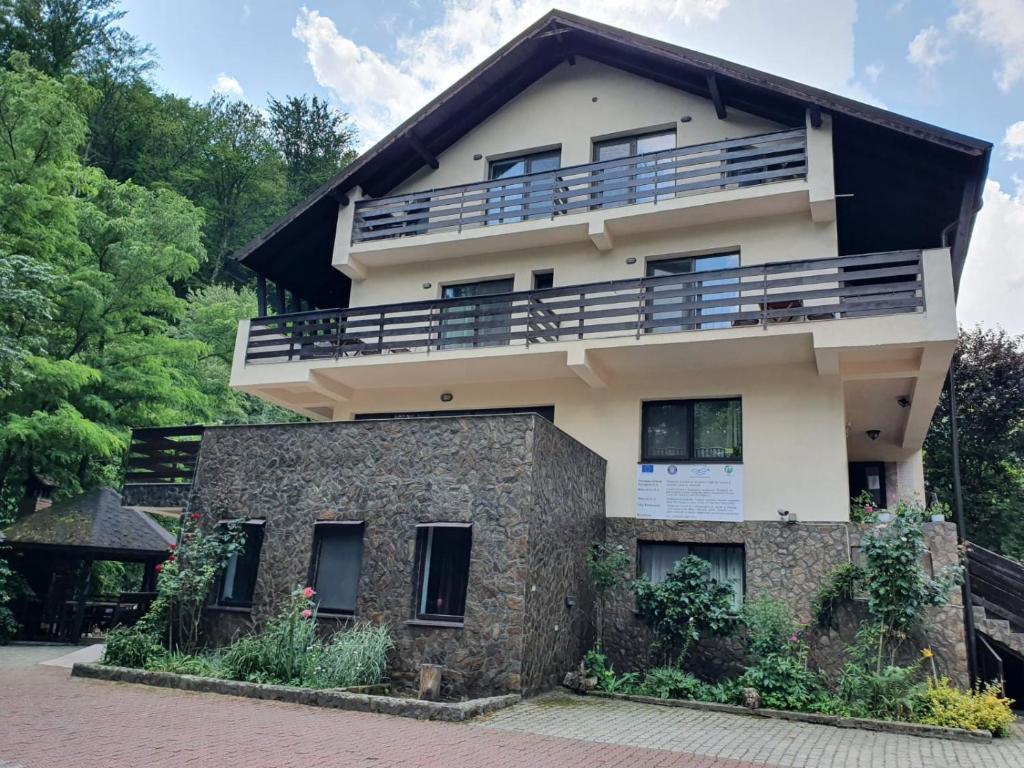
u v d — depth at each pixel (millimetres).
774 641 11094
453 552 11008
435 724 8281
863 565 11555
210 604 12445
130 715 8148
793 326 12031
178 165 36781
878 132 13102
